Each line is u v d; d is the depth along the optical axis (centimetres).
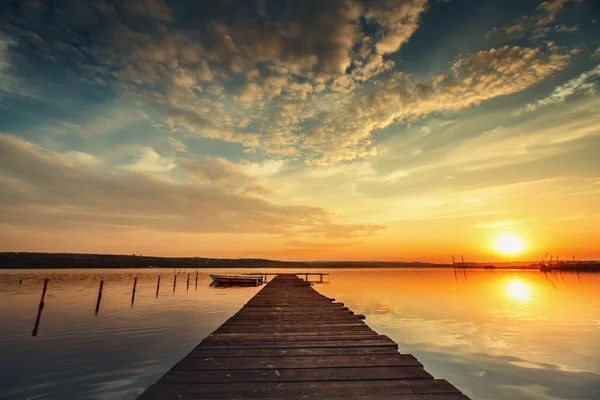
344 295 2891
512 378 791
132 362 896
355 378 402
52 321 1543
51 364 875
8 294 2850
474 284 4634
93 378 772
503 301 2420
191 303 2338
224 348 553
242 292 3391
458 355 980
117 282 4912
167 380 393
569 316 1698
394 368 440
